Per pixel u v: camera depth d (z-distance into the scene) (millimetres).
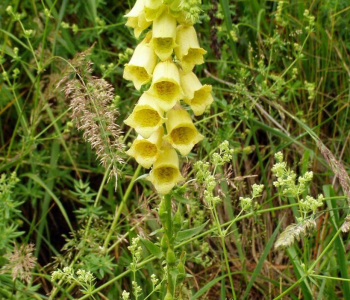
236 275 876
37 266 868
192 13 510
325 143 966
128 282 849
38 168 921
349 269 810
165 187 556
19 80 960
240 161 906
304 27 967
